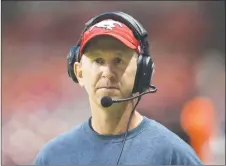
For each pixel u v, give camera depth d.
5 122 14.31
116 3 16.41
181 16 16.75
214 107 14.16
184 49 16.70
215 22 16.78
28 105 14.82
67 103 14.64
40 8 17.00
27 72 15.89
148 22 16.72
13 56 16.11
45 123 14.40
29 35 16.80
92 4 16.84
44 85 15.41
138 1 16.28
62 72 16.05
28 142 13.88
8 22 16.61
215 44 16.72
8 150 13.55
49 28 17.02
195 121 12.28
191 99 14.46
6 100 14.82
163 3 16.58
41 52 16.61
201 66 16.11
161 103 13.64
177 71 15.95
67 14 17.20
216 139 12.48
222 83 15.20
